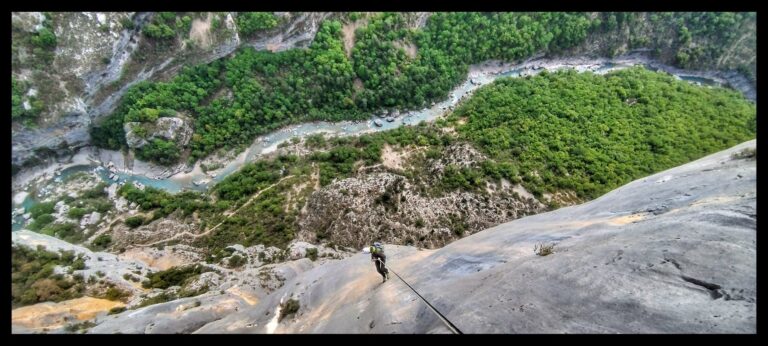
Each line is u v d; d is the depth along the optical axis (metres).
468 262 18.11
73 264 34.31
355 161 55.66
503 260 16.41
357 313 15.66
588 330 8.85
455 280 15.65
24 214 51.59
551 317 9.66
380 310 14.18
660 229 12.47
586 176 51.38
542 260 13.07
